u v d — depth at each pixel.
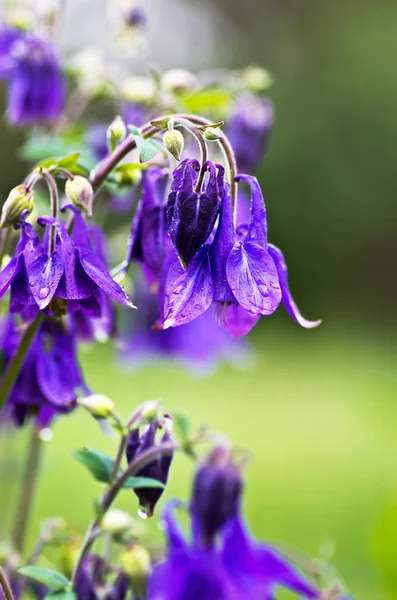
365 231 5.37
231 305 0.78
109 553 0.84
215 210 0.74
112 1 1.06
